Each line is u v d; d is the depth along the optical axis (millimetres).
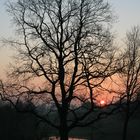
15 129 51875
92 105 36500
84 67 36344
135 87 53094
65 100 36906
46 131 48469
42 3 36500
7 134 51719
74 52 36375
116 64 37062
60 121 37125
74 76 36656
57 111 38156
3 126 52125
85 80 36312
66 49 36625
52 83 36844
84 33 36312
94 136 71375
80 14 36469
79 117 37062
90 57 36312
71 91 36750
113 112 37500
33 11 36656
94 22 36688
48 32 36562
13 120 52219
